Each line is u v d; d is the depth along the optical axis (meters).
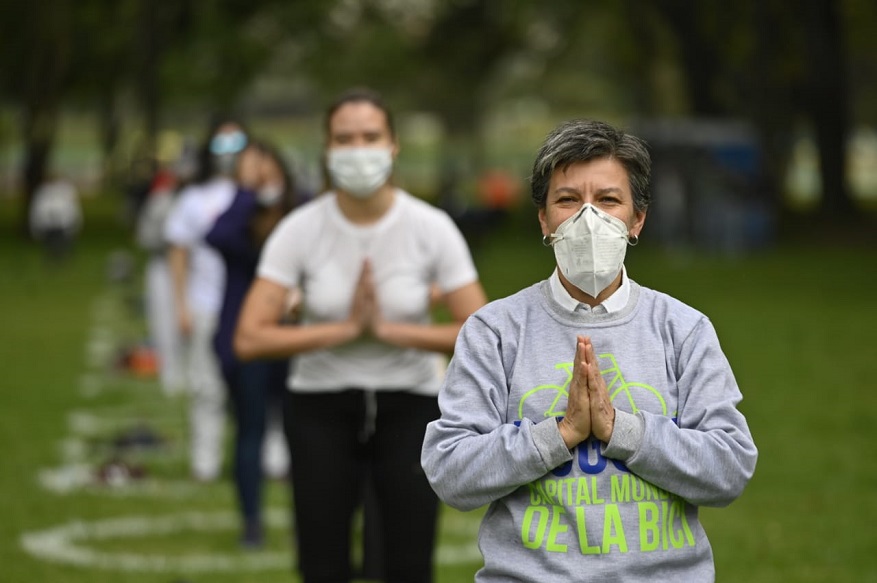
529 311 8.88
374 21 134.25
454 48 132.50
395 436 13.33
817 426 29.17
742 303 55.59
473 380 8.78
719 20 92.12
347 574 13.41
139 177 64.69
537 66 155.12
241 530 20.28
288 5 114.25
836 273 69.06
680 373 8.72
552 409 8.57
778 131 93.31
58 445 27.94
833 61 87.38
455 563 18.92
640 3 101.75
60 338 47.72
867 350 41.59
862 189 171.00
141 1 101.69
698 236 83.62
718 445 8.41
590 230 8.38
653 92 112.94
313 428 13.30
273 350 13.30
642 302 8.83
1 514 21.77
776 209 88.00
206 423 24.31
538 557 8.43
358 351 13.37
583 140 8.61
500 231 103.62
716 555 19.14
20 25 97.88
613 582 8.31
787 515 21.50
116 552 19.42
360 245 13.66
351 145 13.42
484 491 8.45
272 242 13.80
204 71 112.69
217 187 22.83
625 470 8.41
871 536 20.12
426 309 13.84
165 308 34.34
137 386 36.59
